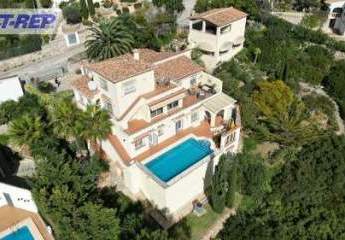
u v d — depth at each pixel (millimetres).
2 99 53562
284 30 80375
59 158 41312
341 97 66625
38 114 50156
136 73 41750
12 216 40844
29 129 43500
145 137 43031
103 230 34094
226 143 46406
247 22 84188
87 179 40656
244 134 54406
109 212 34938
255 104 55469
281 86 57438
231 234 40438
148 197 43781
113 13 83062
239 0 84812
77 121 42844
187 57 54250
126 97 42625
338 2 86812
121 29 60469
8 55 67000
